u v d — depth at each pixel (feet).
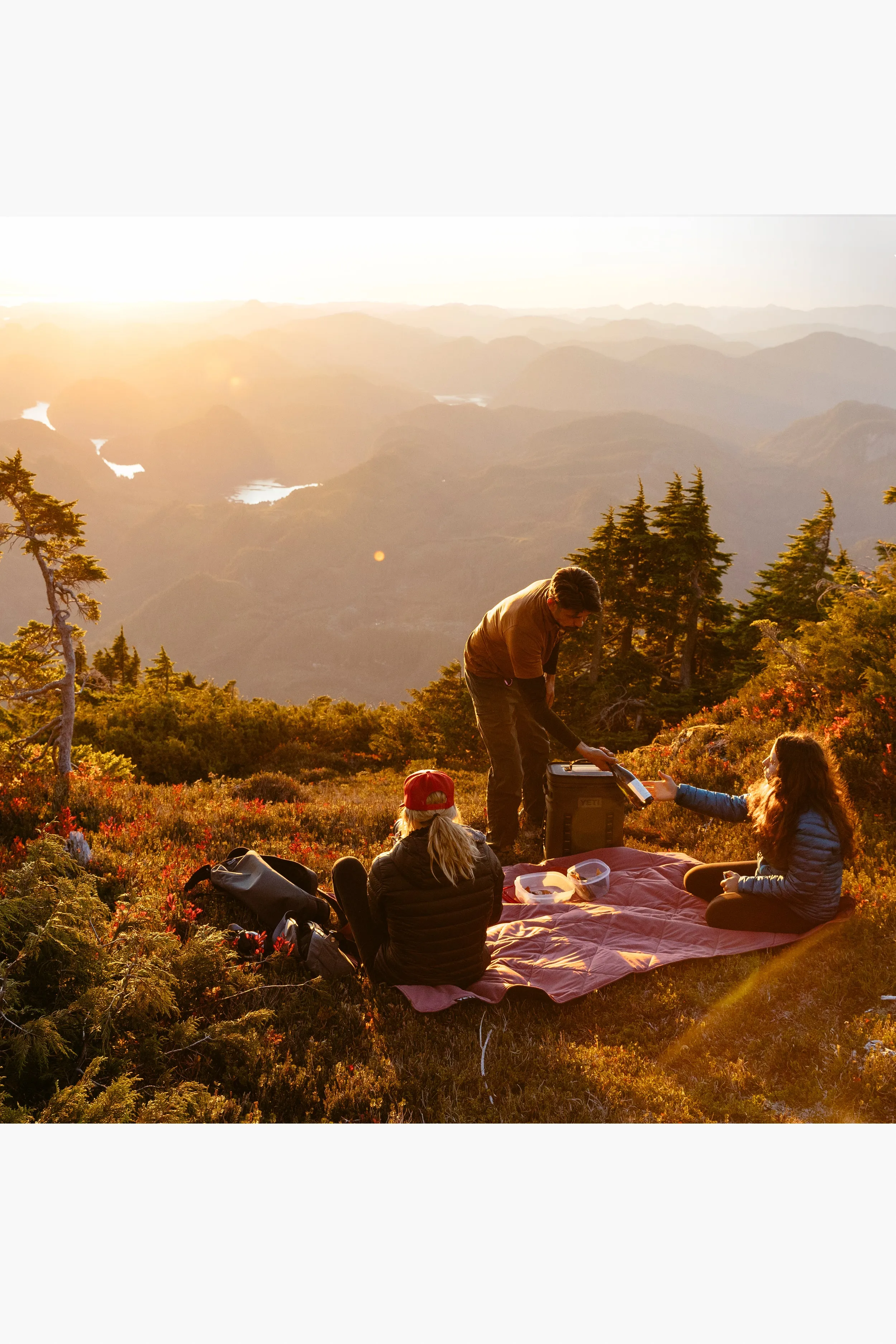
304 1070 11.72
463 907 13.57
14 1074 10.84
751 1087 11.76
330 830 24.16
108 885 17.19
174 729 78.54
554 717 19.13
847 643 26.81
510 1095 11.23
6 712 47.09
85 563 47.37
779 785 15.20
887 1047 12.05
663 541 122.21
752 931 15.70
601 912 16.61
